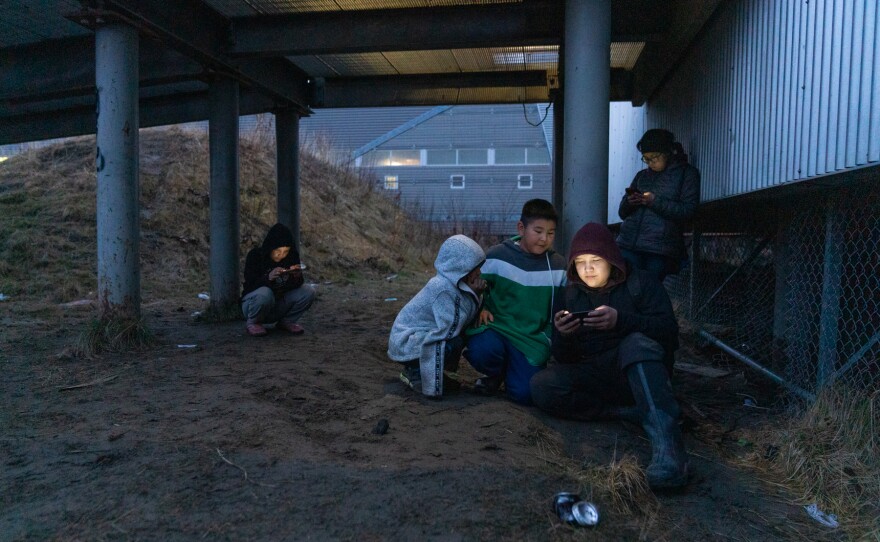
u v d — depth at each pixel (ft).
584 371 11.18
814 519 8.48
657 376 9.58
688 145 19.22
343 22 20.13
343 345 17.61
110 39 16.61
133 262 17.04
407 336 12.46
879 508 8.48
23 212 32.01
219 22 20.40
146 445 9.43
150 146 39.75
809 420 10.84
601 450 10.18
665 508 8.51
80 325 20.70
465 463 9.05
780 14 12.31
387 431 10.38
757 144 13.48
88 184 34.99
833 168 10.03
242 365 14.75
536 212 12.30
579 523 7.50
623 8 18.72
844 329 13.56
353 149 68.28
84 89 21.68
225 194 21.86
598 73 15.39
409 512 7.55
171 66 21.65
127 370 14.20
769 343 18.03
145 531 7.01
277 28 20.47
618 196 30.71
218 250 21.99
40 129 30.78
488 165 66.74
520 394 12.14
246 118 51.26
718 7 16.25
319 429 10.46
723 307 22.34
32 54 21.99
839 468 9.37
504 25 19.47
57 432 10.05
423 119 67.51
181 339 18.31
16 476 8.39
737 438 11.56
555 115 26.00
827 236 12.48
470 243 12.25
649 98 24.62
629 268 11.09
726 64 15.61
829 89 10.19
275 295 19.24
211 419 10.64
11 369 14.34
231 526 7.15
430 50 22.29
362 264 39.52
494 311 12.78
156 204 34.81
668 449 8.98
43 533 6.95
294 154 26.61
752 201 16.42
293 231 26.68
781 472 10.01
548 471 8.96
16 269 27.76
